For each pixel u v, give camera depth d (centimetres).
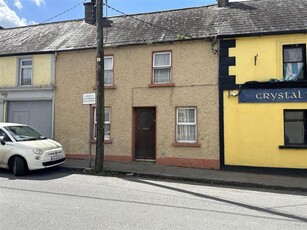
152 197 694
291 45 1057
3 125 1030
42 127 1332
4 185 794
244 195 750
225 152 1080
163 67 1184
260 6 1262
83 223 505
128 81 1213
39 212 561
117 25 1385
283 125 1037
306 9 1162
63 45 1331
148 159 1203
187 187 827
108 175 977
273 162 1038
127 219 531
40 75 1334
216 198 706
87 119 1261
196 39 1126
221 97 1096
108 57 1259
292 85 1030
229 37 1095
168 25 1274
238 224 517
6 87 1365
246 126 1068
